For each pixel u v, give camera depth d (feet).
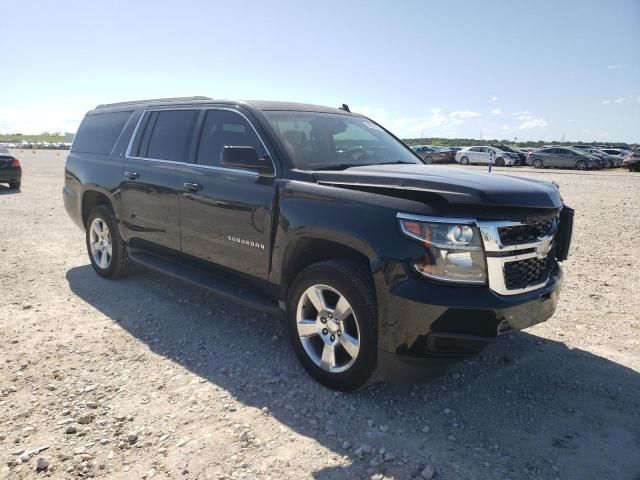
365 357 10.39
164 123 16.51
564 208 11.89
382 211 10.13
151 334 14.20
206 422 9.97
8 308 15.93
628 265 22.33
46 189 50.34
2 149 50.52
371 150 14.61
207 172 14.11
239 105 14.10
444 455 9.07
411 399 10.94
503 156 125.90
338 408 10.53
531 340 14.10
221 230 13.67
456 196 9.71
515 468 8.75
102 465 8.64
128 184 17.03
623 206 44.57
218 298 17.22
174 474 8.45
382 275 9.86
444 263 9.57
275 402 10.75
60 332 14.21
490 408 10.65
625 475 8.61
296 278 11.65
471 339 9.57
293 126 13.64
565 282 19.61
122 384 11.40
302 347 11.69
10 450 8.99
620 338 14.28
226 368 12.25
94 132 20.18
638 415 10.48
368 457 9.00
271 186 12.36
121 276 18.99
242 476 8.43
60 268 20.67
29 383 11.33
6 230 28.17
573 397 11.13
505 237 9.93
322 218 10.96
